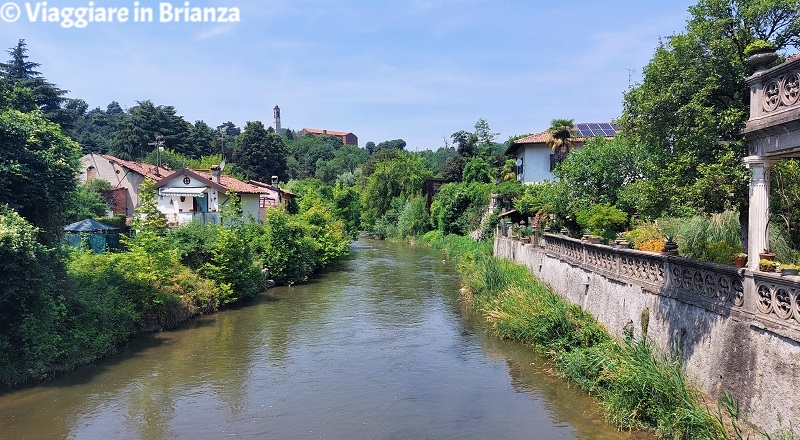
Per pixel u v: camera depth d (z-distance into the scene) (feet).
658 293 36.94
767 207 27.99
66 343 46.47
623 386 33.68
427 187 223.92
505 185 132.67
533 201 107.34
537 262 75.05
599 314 48.42
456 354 51.70
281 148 259.80
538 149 132.26
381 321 66.18
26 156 45.16
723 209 35.37
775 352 24.53
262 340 57.47
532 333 51.26
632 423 32.14
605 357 38.34
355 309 73.46
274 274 93.56
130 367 48.19
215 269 75.66
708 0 35.37
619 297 43.83
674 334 34.47
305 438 33.88
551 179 130.62
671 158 37.70
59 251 50.37
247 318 68.03
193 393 41.88
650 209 41.16
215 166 116.98
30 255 40.70
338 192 190.08
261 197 144.97
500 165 217.77
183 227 78.89
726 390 28.37
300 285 94.73
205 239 77.61
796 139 24.61
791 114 24.47
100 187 124.67
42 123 48.85
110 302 53.83
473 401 39.52
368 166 274.98
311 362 49.73
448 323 64.80
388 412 37.81
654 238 53.36
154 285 63.41
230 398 40.81
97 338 49.96
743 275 27.35
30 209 47.37
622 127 41.78
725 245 37.76
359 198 218.79
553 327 49.01
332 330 61.77
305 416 37.35
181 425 35.91
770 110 26.96
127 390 42.45
